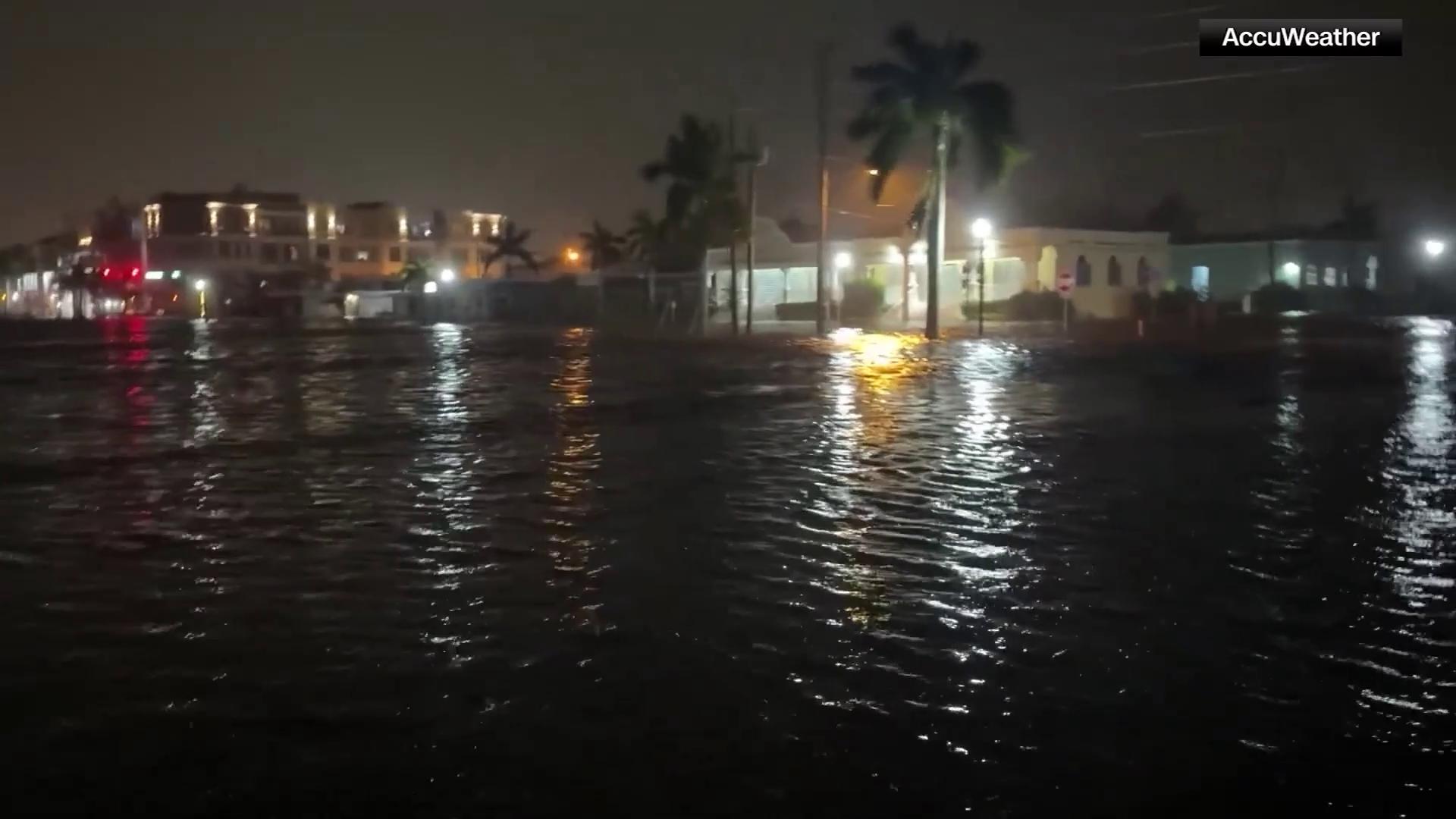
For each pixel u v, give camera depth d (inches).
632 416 861.8
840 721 268.8
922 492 547.5
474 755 250.5
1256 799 233.0
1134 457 653.3
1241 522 480.7
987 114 1870.1
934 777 240.7
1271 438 727.1
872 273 2886.3
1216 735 262.7
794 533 461.1
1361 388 1039.6
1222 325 2223.2
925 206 1939.0
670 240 2373.3
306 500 535.5
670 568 406.6
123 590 380.5
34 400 1001.5
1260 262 2822.3
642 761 247.4
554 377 1221.1
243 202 5433.1
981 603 363.3
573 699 281.7
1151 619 347.3
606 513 501.0
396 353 1690.5
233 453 684.1
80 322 3666.3
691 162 2289.6
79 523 486.0
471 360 1505.9
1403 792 236.2
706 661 308.7
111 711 274.8
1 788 235.8
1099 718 271.6
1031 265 2591.0
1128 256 2659.9
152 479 596.1
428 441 728.3
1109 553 427.8
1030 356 1482.5
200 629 337.7
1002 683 293.7
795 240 3280.0
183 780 239.5
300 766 245.6
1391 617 350.0
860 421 822.5
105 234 5467.5
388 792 233.9
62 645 323.0
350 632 333.7
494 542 446.9
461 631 334.6
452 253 5999.0
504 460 649.6
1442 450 673.0
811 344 1829.5
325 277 5083.7
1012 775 242.1
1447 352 1512.1
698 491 553.3
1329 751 254.8
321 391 1080.2
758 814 225.0
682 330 2472.9
